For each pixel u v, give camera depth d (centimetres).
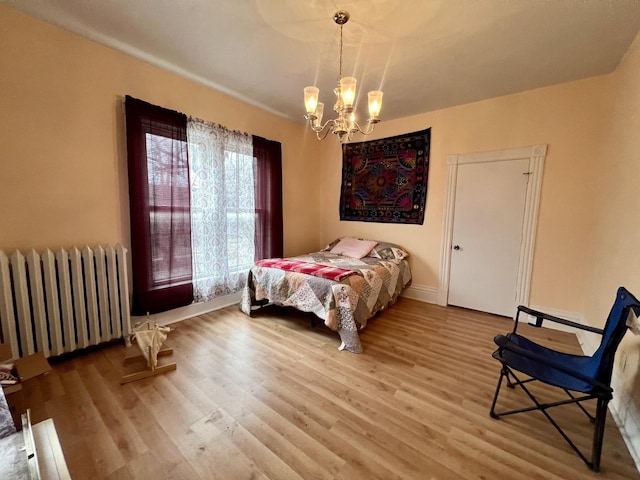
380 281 297
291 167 408
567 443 145
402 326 291
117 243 238
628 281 177
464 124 328
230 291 330
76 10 185
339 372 206
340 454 136
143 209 249
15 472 80
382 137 392
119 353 228
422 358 227
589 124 263
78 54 214
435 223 357
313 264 300
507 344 143
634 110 191
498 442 145
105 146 233
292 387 188
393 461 133
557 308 290
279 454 136
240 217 334
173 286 276
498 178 312
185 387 186
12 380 160
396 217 387
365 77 265
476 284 334
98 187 232
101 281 224
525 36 201
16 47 189
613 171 226
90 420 155
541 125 286
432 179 355
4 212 192
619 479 126
